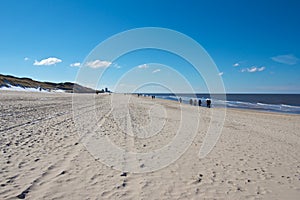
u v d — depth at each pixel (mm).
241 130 11805
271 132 11758
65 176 4117
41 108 16891
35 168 4367
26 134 7293
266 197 3814
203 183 4289
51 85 99625
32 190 3457
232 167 5367
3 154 5027
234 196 3779
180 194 3744
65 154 5449
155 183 4168
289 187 4293
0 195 3213
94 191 3617
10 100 22703
